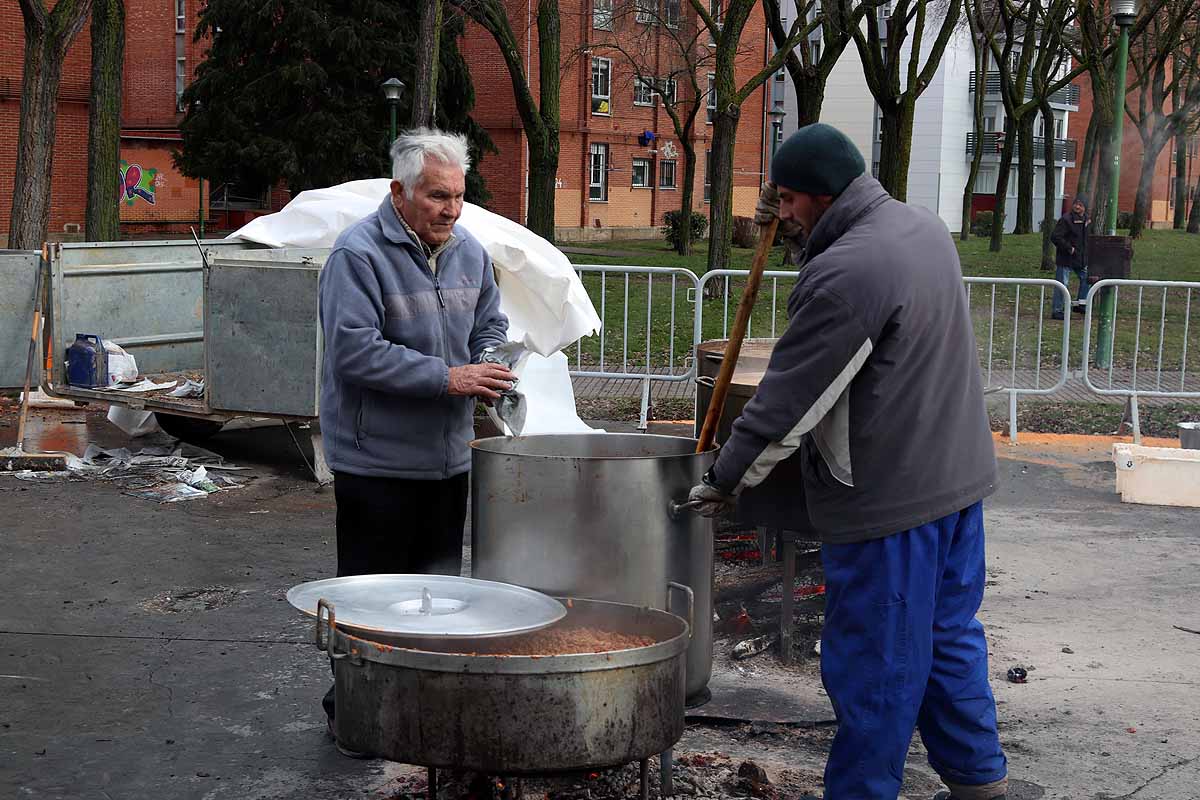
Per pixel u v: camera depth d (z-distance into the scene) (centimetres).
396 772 381
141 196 3953
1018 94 3222
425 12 1349
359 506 378
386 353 359
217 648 496
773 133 4044
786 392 304
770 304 1192
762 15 5134
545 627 283
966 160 5769
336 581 320
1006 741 411
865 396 305
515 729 271
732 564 593
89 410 1039
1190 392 945
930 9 3669
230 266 773
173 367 969
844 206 314
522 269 789
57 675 464
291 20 2892
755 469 311
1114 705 444
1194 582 604
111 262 913
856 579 312
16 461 806
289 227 920
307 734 412
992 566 631
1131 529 709
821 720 420
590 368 1023
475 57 4094
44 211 1263
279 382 772
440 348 377
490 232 799
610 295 1395
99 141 1484
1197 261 3584
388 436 374
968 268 2930
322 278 375
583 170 4531
